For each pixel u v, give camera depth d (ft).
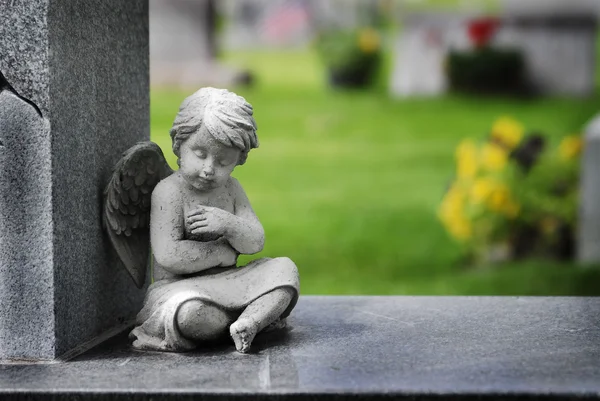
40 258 7.87
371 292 18.84
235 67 46.52
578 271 18.79
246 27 72.79
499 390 6.97
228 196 8.70
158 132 33.65
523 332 8.94
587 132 19.15
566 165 19.75
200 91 8.30
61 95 7.95
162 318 8.09
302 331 9.05
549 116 37.45
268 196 28.27
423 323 9.40
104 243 9.01
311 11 69.26
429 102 42.27
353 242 23.30
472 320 9.52
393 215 25.81
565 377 7.30
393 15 62.59
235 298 8.25
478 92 42.83
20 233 7.86
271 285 8.30
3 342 7.97
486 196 19.54
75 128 8.25
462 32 43.42
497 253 20.26
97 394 7.05
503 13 43.37
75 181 8.27
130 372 7.56
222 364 7.77
